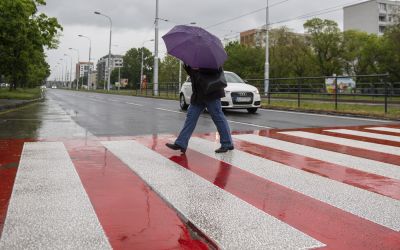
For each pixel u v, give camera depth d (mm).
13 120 11734
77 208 3457
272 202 3709
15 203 3584
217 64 5875
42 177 4527
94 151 6254
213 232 2945
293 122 11617
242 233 2934
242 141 7496
